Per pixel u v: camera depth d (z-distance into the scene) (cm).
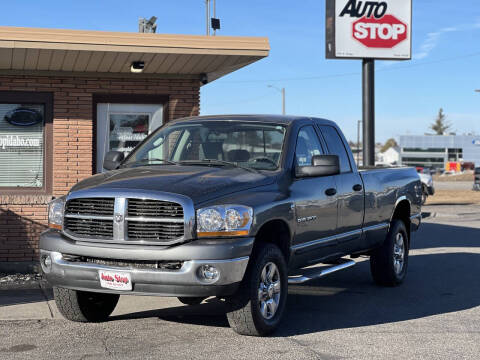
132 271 575
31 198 1054
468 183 5997
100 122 1145
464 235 1638
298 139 723
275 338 632
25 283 898
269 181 650
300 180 693
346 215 776
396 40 1823
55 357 564
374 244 874
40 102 1105
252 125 725
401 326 694
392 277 920
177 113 1163
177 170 654
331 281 984
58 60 1015
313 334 652
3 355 570
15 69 1082
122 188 593
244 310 606
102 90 1125
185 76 1160
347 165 808
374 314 754
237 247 576
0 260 1048
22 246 1054
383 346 609
